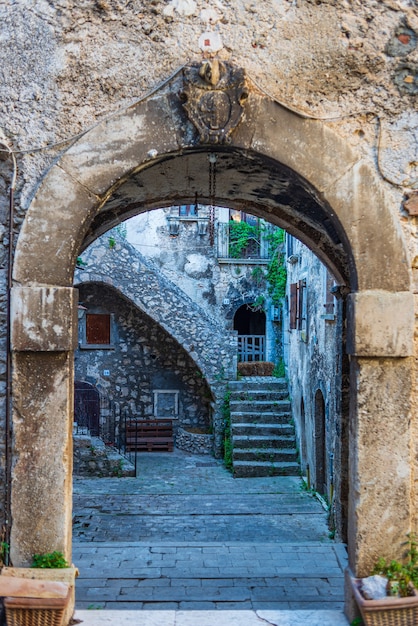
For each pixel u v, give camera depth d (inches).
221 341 479.5
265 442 427.5
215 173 183.6
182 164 173.0
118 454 413.1
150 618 140.6
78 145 139.6
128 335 517.7
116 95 141.4
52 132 141.7
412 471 142.8
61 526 137.5
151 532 255.4
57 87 141.4
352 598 137.8
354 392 142.6
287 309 518.0
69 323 137.9
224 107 137.8
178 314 474.6
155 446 500.7
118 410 514.9
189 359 522.9
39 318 137.1
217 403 474.9
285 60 142.1
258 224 609.3
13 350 136.8
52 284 138.5
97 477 395.2
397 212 144.0
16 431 137.0
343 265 216.7
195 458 471.8
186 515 285.3
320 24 142.7
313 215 200.1
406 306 140.3
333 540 239.9
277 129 140.9
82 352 511.5
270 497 331.0
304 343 396.2
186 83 137.3
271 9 142.0
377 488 139.9
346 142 142.4
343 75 143.3
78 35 141.3
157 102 139.8
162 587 180.5
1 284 141.9
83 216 139.7
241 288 601.9
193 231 600.4
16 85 141.9
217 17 141.5
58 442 137.7
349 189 142.0
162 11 141.3
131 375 517.7
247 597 173.8
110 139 139.8
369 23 143.4
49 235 138.8
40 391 137.5
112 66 141.3
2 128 141.9
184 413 522.3
